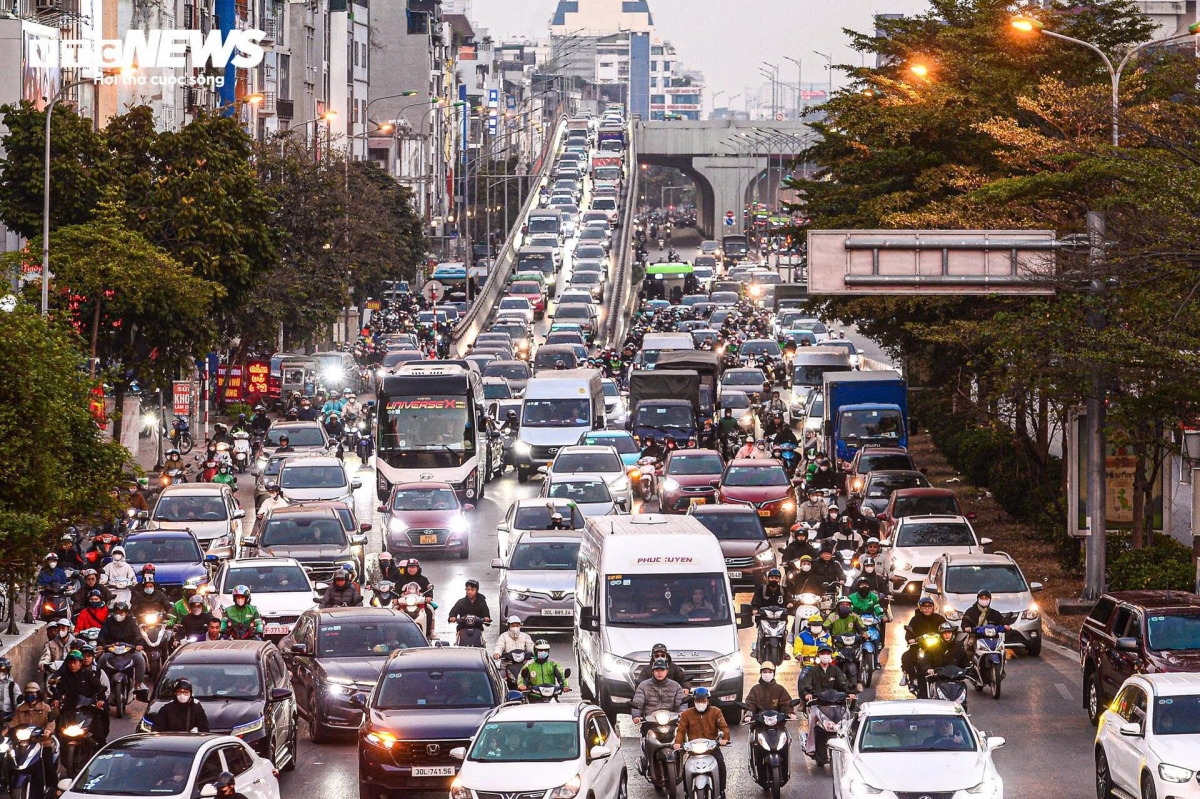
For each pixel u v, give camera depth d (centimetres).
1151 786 5475
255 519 12775
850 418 15900
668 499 14212
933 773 5425
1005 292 9350
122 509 8800
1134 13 13812
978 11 14438
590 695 7806
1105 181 9569
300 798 6312
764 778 6109
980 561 9319
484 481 15812
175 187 15325
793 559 10506
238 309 17275
